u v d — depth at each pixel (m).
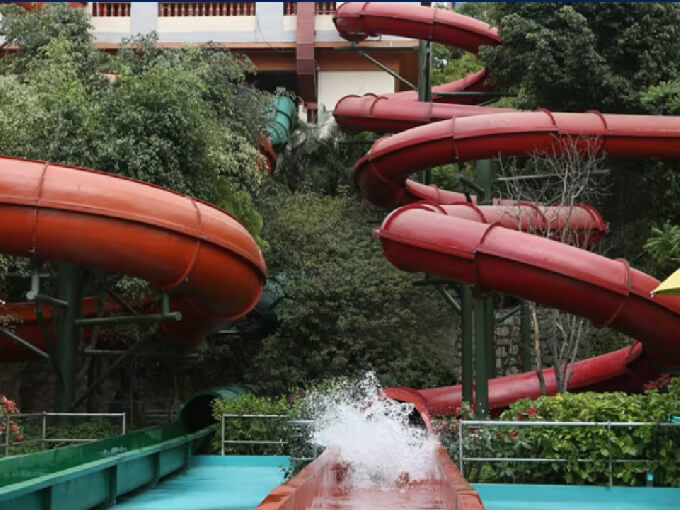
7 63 25.97
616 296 15.46
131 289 19.80
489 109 26.42
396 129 27.28
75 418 18.39
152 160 19.27
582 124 20.47
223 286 17.23
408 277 26.66
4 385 25.97
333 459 9.72
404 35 28.55
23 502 8.41
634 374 20.97
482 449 12.81
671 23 26.95
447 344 28.14
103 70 25.09
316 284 26.09
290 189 33.69
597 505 11.55
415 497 9.01
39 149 18.91
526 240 15.60
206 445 18.09
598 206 28.14
